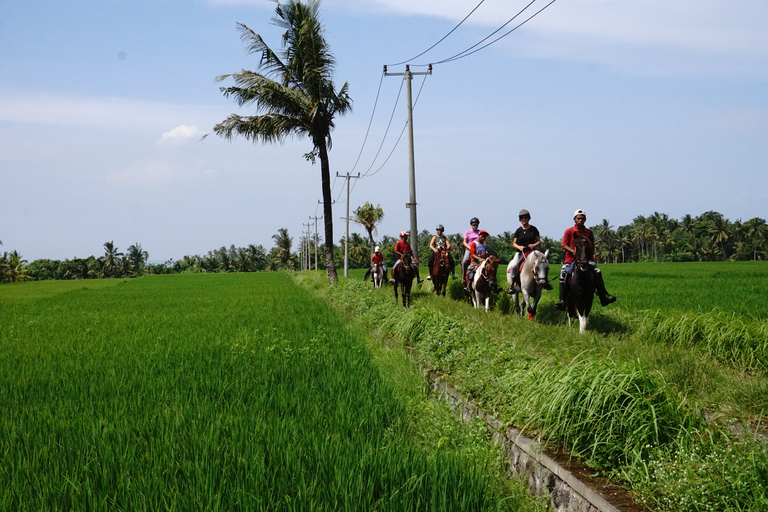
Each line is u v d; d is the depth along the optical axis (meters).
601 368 5.24
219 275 90.94
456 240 104.94
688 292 18.52
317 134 26.31
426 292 21.12
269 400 6.79
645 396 4.88
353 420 6.02
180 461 4.83
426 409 6.75
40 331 14.80
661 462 4.11
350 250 120.88
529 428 5.40
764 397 5.61
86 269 141.62
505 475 5.19
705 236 131.12
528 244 13.43
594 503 3.99
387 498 4.09
